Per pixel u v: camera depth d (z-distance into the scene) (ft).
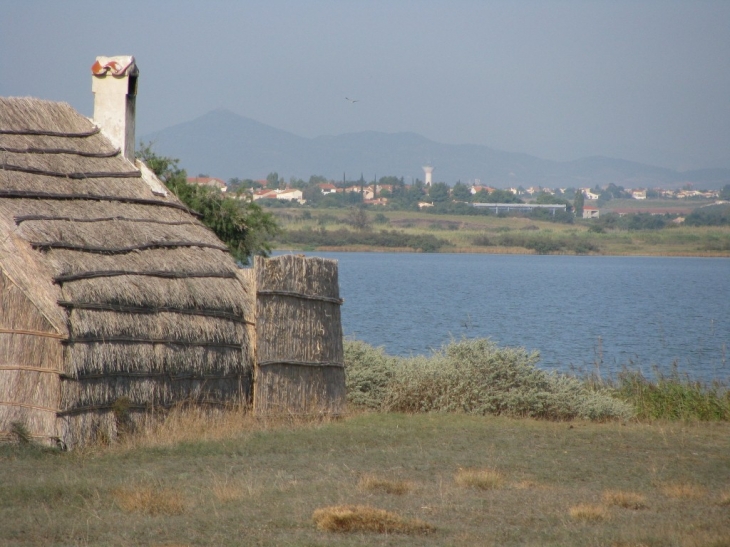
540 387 256.73
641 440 207.31
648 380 321.11
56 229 185.68
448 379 255.50
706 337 606.96
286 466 164.96
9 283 177.88
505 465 171.01
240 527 121.70
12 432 174.81
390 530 121.80
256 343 216.95
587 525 127.54
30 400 174.70
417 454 179.32
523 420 240.32
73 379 173.99
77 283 178.60
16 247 177.99
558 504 139.95
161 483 145.89
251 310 218.18
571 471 167.53
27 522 120.16
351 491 143.54
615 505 140.77
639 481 160.04
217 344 208.13
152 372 191.52
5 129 207.62
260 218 352.69
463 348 265.75
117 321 183.52
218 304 208.95
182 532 118.62
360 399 256.52
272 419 216.74
